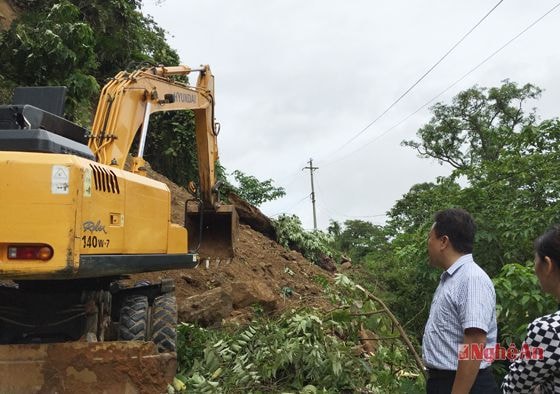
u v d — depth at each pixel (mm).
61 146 4602
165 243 5730
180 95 7695
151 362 4434
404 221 15445
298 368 5645
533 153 9312
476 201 9039
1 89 11656
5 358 4297
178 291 8773
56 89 5648
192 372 5801
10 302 5359
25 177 4164
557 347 2480
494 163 9750
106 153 5812
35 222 4125
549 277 2750
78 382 4320
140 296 5816
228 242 8805
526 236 7898
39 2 14219
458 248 3498
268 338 6121
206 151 8578
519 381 2607
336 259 17484
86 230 4309
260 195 23656
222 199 14766
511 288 6105
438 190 11820
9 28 13000
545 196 8758
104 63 15602
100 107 6078
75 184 4207
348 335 6508
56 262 4094
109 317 5883
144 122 6512
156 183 5781
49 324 5348
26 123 4664
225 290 8094
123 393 4352
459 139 30469
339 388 5695
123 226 4914
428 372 3518
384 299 10352
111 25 15641
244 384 5453
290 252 14203
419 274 9656
